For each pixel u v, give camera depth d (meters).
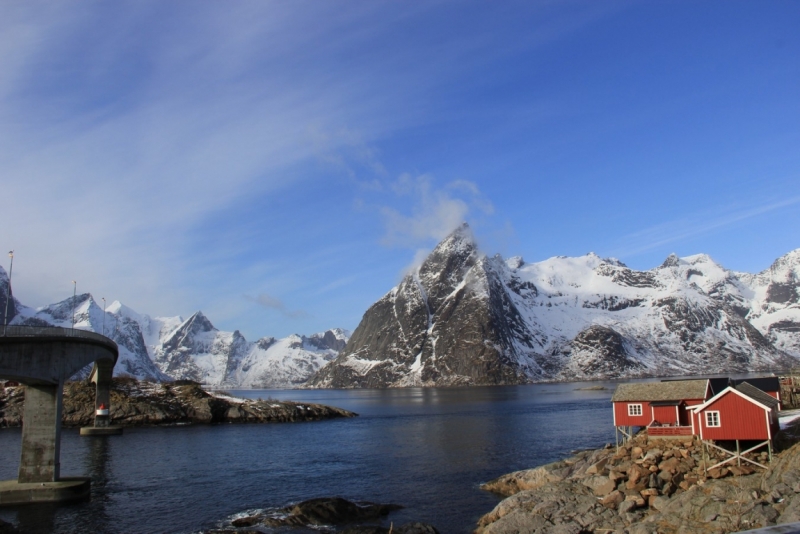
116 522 55.25
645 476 52.22
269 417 156.38
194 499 64.00
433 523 53.88
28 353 63.28
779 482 44.03
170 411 150.38
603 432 109.62
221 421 153.62
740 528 39.47
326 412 167.88
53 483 64.50
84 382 151.50
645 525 43.16
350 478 74.38
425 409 189.50
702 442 53.44
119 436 120.81
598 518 47.28
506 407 181.38
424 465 81.81
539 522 47.56
